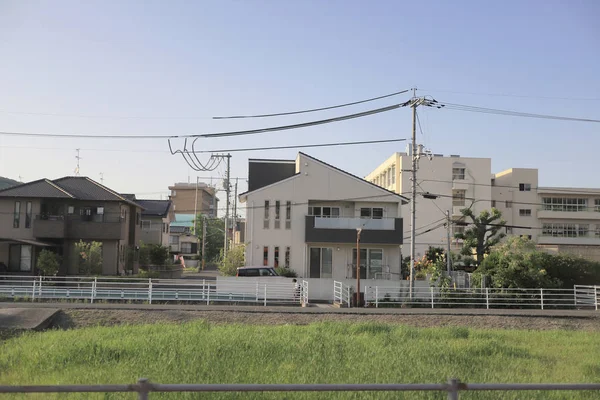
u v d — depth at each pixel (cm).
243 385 514
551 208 6112
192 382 905
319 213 3688
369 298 2911
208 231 8162
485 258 3144
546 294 2803
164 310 2205
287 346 1312
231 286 2917
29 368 1041
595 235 6062
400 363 1113
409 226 5597
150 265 4731
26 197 3722
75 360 1134
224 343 1316
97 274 3578
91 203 3962
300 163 3650
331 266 3609
